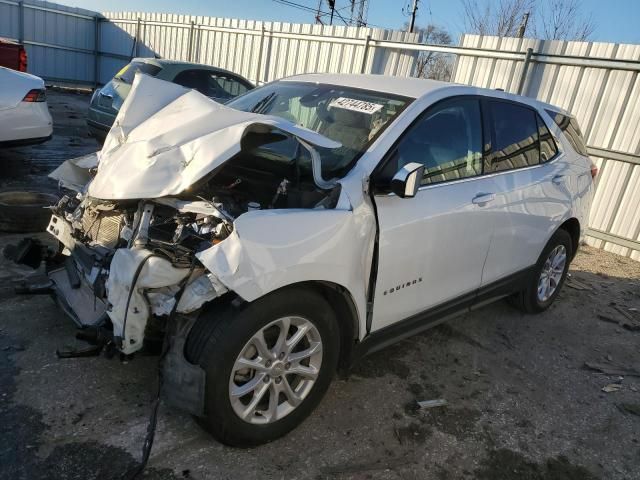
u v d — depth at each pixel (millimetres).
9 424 2568
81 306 2922
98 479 2324
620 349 4430
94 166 3350
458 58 9242
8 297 3725
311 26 12383
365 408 3109
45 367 3031
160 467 2439
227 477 2436
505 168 3893
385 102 3334
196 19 15812
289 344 2594
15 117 6395
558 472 2812
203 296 2318
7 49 10742
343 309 2854
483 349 4090
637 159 7238
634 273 6727
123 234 2787
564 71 7898
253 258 2318
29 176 7074
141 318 2352
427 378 3549
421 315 3371
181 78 8812
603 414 3424
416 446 2850
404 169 2721
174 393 2391
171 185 2588
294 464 2580
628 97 7281
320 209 2666
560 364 4027
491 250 3795
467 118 3588
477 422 3146
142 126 3096
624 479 2832
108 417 2711
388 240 2900
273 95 3867
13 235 4762
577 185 4699
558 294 5254
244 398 2631
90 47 20234
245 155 3303
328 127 3279
